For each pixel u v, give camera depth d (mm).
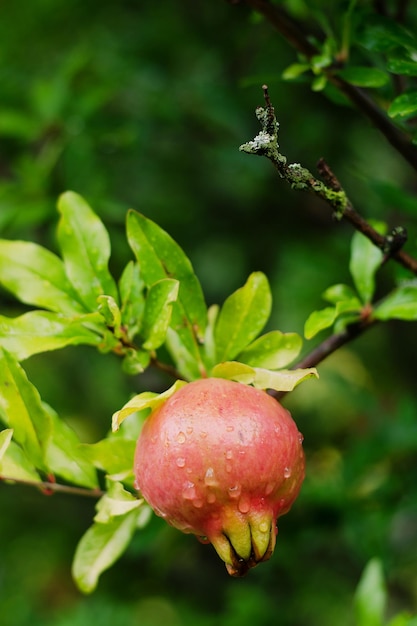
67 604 2150
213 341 829
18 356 804
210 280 1781
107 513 805
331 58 905
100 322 820
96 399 1997
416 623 888
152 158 1657
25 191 1291
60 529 1967
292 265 1534
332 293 883
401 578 1767
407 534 1390
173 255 821
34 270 839
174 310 824
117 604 1724
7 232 1312
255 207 1703
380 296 1438
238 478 735
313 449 1808
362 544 1211
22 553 2037
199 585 1803
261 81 929
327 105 1565
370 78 872
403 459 1350
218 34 1673
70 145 1350
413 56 871
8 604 1955
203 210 1706
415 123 908
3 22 1784
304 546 1307
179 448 739
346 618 1566
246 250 1739
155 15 1719
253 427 741
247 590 1562
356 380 1960
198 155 1672
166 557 1257
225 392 752
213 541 742
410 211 965
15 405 804
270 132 759
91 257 840
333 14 1014
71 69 1390
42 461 815
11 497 1954
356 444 1326
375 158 1629
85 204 845
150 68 1575
